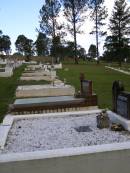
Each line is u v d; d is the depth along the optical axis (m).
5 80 10.88
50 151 2.11
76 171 2.07
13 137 2.73
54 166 2.04
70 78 10.95
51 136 2.73
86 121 3.27
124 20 24.22
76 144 2.47
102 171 2.11
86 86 4.53
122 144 2.21
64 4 23.94
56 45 25.23
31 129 3.00
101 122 2.98
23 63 27.98
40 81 10.02
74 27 24.31
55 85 6.94
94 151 2.09
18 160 1.98
